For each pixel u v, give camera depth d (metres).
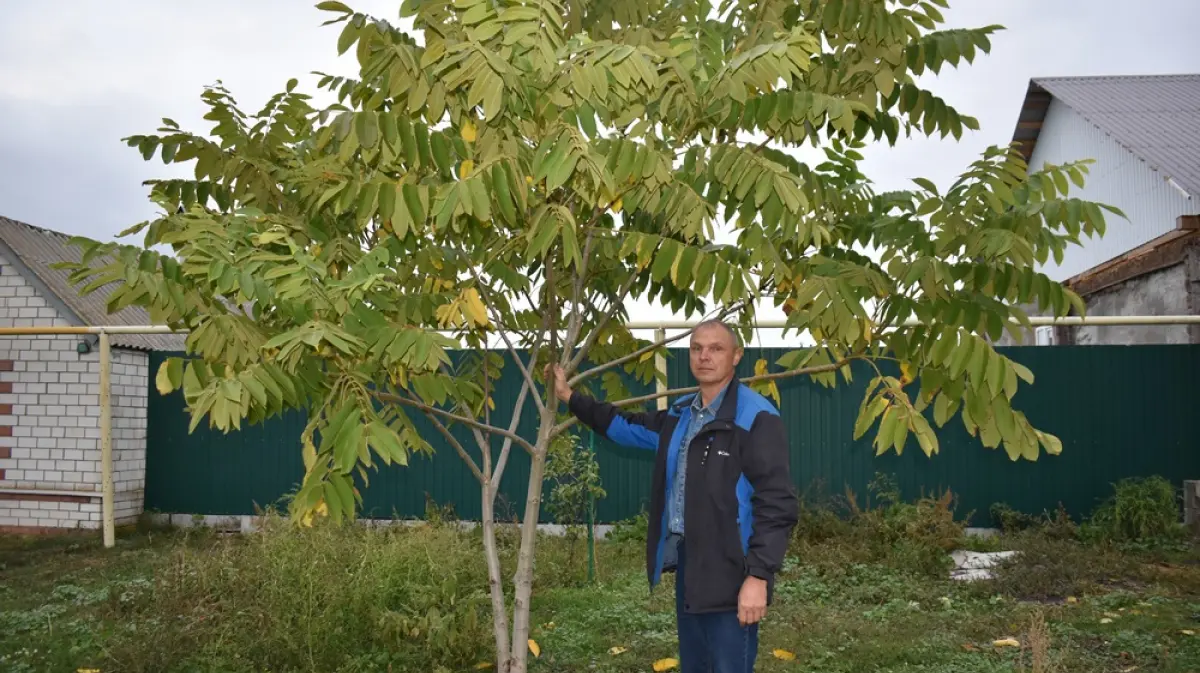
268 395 2.54
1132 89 14.54
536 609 5.83
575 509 7.22
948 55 3.04
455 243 3.36
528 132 2.59
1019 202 3.28
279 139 3.40
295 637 4.68
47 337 9.81
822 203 3.25
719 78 2.67
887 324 3.07
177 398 10.06
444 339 2.56
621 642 5.13
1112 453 8.95
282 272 2.46
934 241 3.12
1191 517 8.38
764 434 2.99
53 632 5.46
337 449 2.31
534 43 2.36
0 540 9.23
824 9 2.93
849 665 4.69
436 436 9.27
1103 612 5.70
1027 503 8.95
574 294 3.31
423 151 2.59
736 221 2.84
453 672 4.57
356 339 2.36
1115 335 12.65
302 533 5.66
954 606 6.03
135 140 3.27
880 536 8.00
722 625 3.01
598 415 3.36
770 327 8.24
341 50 2.61
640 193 2.76
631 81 2.49
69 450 9.72
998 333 2.89
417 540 6.21
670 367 8.79
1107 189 13.04
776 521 2.88
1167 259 10.85
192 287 2.74
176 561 5.99
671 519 3.23
